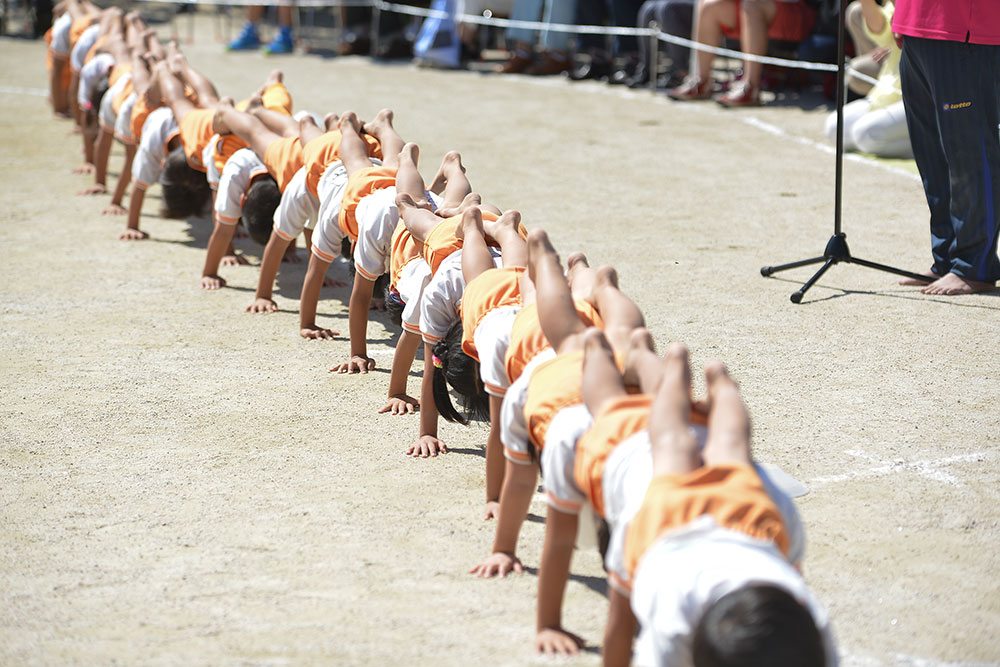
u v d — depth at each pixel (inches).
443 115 491.8
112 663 119.2
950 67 233.6
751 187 356.5
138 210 319.6
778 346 218.7
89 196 374.6
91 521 155.1
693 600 92.3
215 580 138.4
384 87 571.5
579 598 134.0
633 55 564.4
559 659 119.5
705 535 96.6
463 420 173.9
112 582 138.2
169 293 269.4
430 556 144.4
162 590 136.1
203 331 240.5
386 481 167.5
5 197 372.2
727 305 245.1
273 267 250.2
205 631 126.2
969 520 150.9
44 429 188.2
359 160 225.3
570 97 536.1
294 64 661.9
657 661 93.5
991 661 119.5
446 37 634.2
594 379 121.1
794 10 488.4
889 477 163.8
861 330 227.0
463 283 168.4
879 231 302.0
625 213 327.9
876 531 148.3
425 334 171.0
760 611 85.6
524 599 133.3
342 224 213.6
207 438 184.4
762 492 101.0
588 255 284.8
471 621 128.2
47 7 778.8
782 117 468.8
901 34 239.3
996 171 240.8
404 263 190.2
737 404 110.3
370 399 201.3
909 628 125.7
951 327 227.1
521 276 155.6
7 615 130.0
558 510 119.3
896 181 357.4
